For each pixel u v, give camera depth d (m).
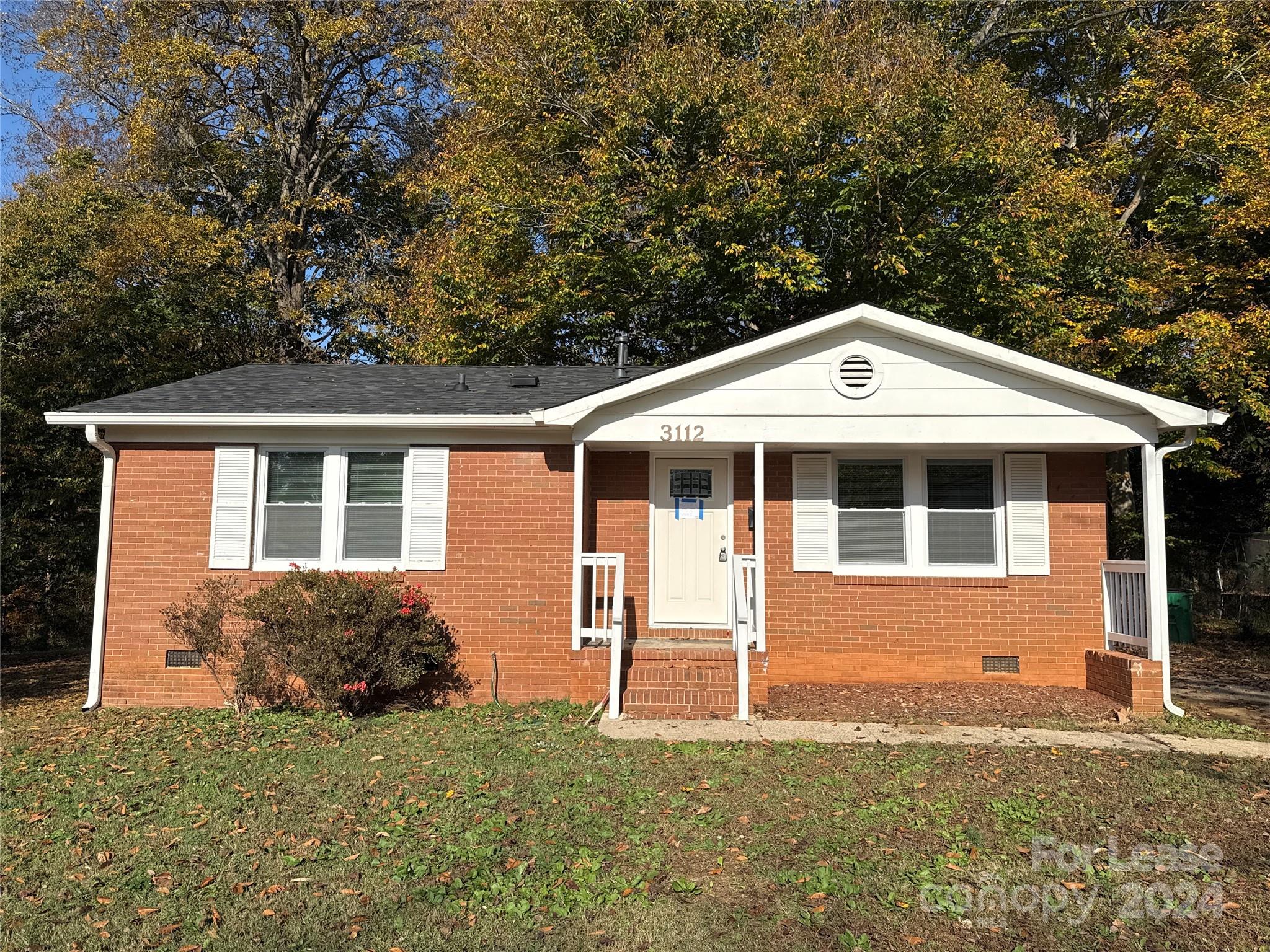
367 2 23.62
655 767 7.05
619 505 10.77
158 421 9.66
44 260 18.62
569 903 4.72
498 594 9.95
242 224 24.95
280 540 10.06
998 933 4.46
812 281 16.58
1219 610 20.33
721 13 19.28
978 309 17.28
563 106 19.17
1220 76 17.09
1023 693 9.88
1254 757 7.49
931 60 17.16
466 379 12.07
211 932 4.44
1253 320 15.05
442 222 22.55
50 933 4.46
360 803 6.26
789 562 10.67
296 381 11.78
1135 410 9.48
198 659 9.88
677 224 17.28
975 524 10.63
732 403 9.78
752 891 4.87
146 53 22.50
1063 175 16.75
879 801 6.25
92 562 18.42
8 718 9.30
